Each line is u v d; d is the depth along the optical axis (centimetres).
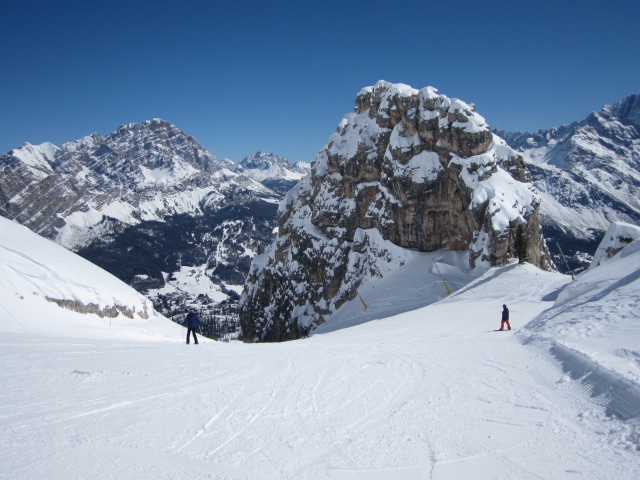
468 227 6800
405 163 7400
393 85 7969
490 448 917
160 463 856
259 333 9612
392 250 7350
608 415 1023
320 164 9338
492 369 1524
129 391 1332
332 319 7331
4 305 3378
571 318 1906
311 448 935
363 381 1454
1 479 768
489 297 4525
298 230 9225
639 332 1458
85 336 3186
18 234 4556
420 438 977
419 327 3228
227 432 1019
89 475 797
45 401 1211
